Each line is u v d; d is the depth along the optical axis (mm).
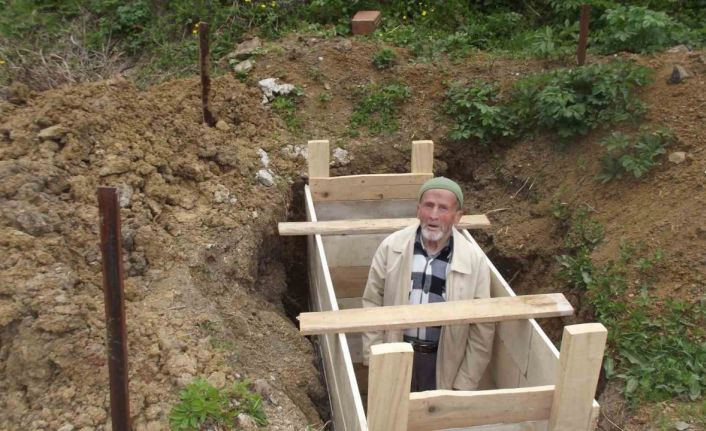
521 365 3248
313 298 4586
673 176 4258
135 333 3084
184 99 5176
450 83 5750
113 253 2068
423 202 3441
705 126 4453
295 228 4180
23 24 6883
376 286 3641
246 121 5332
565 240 4488
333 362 3377
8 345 2896
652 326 3572
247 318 3688
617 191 4461
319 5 7020
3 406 2768
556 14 7176
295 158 5148
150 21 7117
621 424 3248
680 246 3857
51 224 3436
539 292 4527
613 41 5875
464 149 5496
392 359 2266
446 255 3521
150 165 4184
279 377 3340
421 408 2471
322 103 5668
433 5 7242
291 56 5973
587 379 2514
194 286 3549
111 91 4570
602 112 4887
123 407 2273
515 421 2596
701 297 3607
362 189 4688
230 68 6055
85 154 4023
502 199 5188
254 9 6988
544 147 5164
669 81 4895
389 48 6043
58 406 2742
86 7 7352
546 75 5477
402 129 5520
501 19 7047
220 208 4301
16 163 3658
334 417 3424
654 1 6734
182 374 2918
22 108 4348
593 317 3885
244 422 2803
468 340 3447
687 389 3250
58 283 3107
